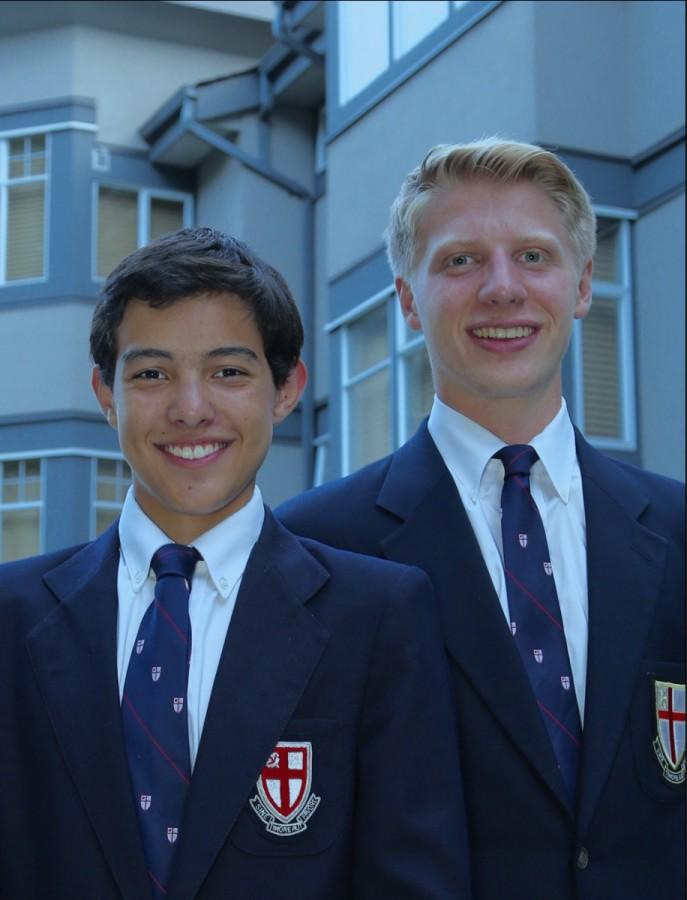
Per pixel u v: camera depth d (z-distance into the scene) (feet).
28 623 6.11
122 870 5.56
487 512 6.99
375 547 6.89
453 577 6.72
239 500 6.39
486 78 15.19
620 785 6.33
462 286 6.91
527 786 6.31
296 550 6.38
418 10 13.08
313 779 5.83
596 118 17.38
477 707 6.46
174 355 6.16
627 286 18.22
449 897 5.69
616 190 17.88
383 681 6.05
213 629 6.14
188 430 6.12
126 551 6.30
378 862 5.78
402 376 12.07
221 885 5.62
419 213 7.15
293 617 6.11
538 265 6.98
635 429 18.21
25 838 5.79
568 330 7.04
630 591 6.68
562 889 6.20
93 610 6.09
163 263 6.24
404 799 5.86
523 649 6.60
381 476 7.26
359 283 11.35
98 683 5.90
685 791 6.51
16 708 5.96
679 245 17.37
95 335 6.44
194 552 6.26
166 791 5.73
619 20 17.83
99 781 5.70
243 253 6.56
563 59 17.10
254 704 5.89
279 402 6.72
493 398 6.94
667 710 6.53
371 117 11.60
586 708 6.42
